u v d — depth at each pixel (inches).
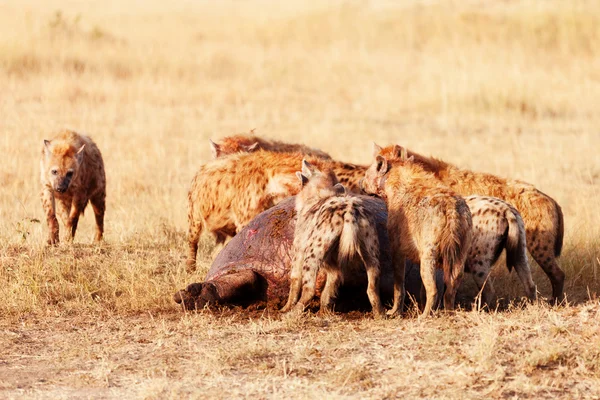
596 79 3024.1
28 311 975.6
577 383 717.9
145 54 3245.6
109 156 1903.3
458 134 2308.1
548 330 825.5
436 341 802.8
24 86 2652.6
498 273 1136.8
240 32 4284.0
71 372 776.9
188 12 5300.2
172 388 719.7
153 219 1384.1
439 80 2859.3
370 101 2780.5
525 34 3592.5
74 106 2452.0
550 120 2488.9
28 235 1270.9
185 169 1852.9
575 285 1126.4
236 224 1116.5
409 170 947.3
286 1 5462.6
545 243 1069.8
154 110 2490.2
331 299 936.3
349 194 974.4
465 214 890.7
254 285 965.2
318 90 2994.6
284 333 859.4
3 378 765.9
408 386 715.4
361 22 4133.9
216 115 2481.5
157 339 858.1
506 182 1107.9
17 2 5315.0
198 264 1149.1
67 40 3228.3
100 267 1117.1
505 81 2699.3
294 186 1070.4
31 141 1979.6
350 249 879.1
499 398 690.2
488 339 780.6
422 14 4060.0
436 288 922.1
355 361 768.9
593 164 1909.4
